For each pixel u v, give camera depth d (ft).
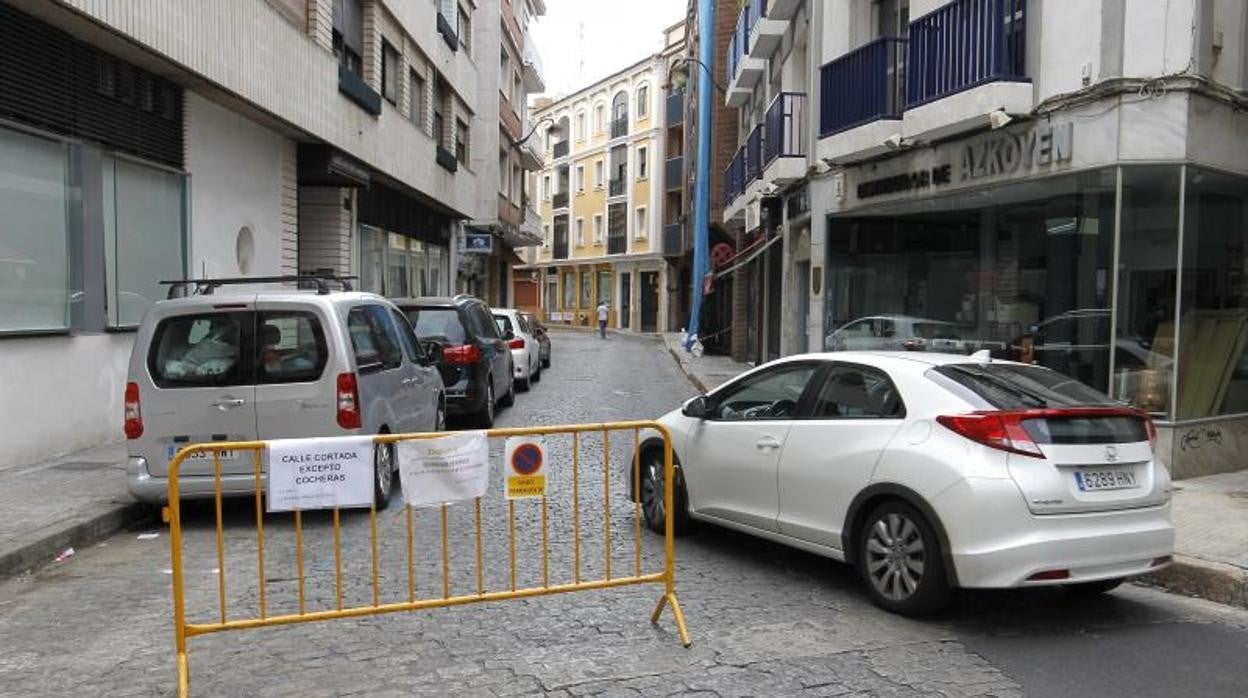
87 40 31.76
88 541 22.74
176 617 14.06
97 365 33.35
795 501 19.80
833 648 15.94
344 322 25.02
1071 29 31.83
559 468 32.89
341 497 15.53
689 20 133.49
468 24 93.20
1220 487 28.58
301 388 24.07
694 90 126.52
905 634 16.70
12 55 28.50
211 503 26.89
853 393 19.49
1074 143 31.78
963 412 17.21
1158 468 17.95
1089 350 31.40
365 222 62.44
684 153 137.39
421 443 15.96
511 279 152.76
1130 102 29.99
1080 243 31.81
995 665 15.30
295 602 18.22
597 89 184.55
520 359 58.75
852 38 48.93
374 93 56.44
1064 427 17.04
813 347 52.11
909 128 38.96
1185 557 20.31
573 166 197.26
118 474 28.22
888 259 44.37
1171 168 29.84
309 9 49.11
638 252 168.14
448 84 81.92
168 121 37.40
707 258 96.84
